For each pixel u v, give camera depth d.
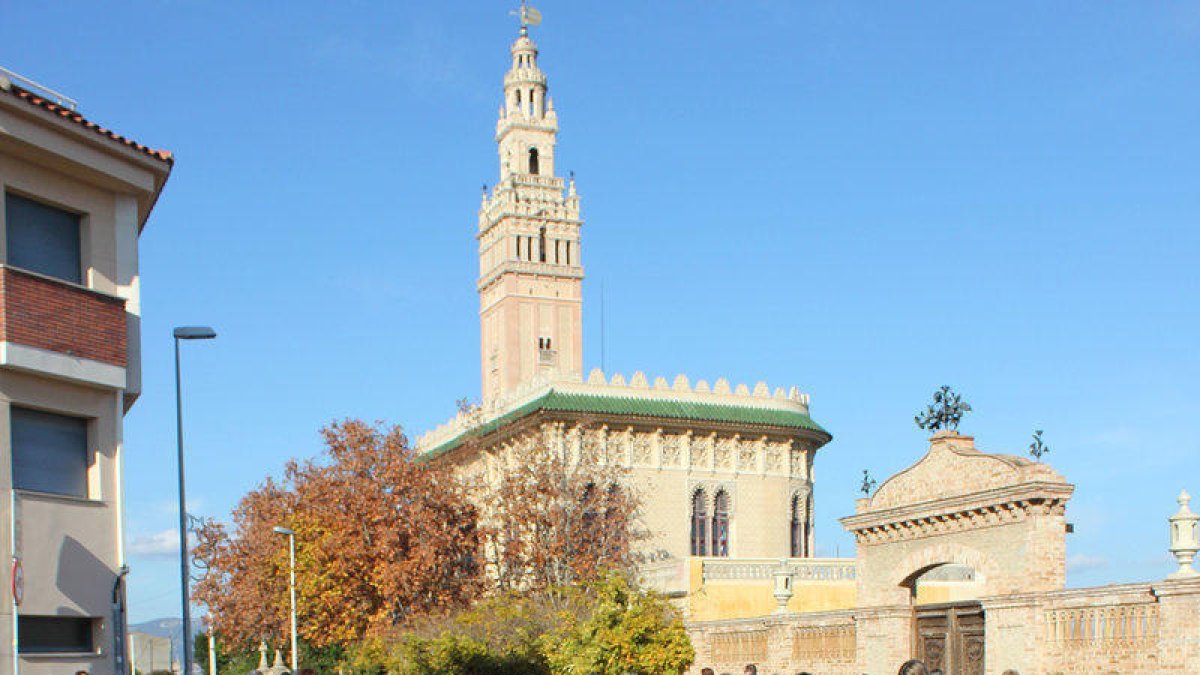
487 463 93.56
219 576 100.12
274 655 113.81
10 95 30.39
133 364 34.44
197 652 135.62
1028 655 37.19
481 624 54.47
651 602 49.78
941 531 41.75
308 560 74.94
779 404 100.06
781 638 48.97
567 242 121.25
